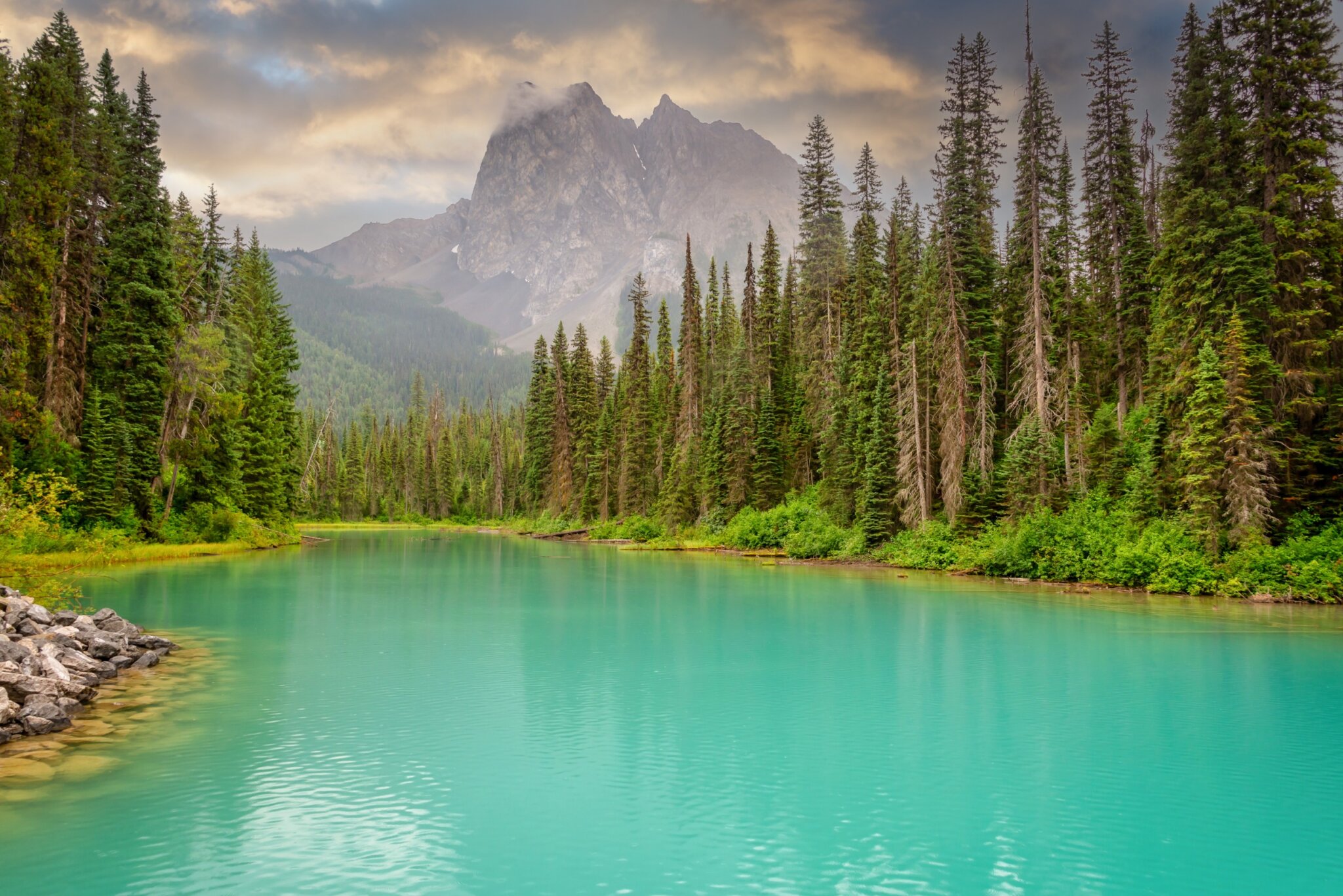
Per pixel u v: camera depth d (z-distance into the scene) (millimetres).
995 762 10641
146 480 43469
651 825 8555
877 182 57188
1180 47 40594
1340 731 12000
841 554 46875
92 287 42406
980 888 7164
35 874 7301
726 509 63219
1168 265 33438
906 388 45344
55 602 21141
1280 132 30297
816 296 62719
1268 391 30141
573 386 87250
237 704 13383
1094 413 46906
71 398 39562
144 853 7758
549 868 7492
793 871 7484
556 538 80250
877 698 13992
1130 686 14891
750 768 10359
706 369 76688
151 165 43906
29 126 32344
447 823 8578
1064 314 45719
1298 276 30875
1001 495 39875
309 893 6965
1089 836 8297
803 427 60094
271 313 66188
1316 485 29484
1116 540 32438
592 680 15359
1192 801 9266
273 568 39375
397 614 24250
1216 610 25375
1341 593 26078
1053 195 46594
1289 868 7586
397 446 141375
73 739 11352
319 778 9906
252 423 59000
